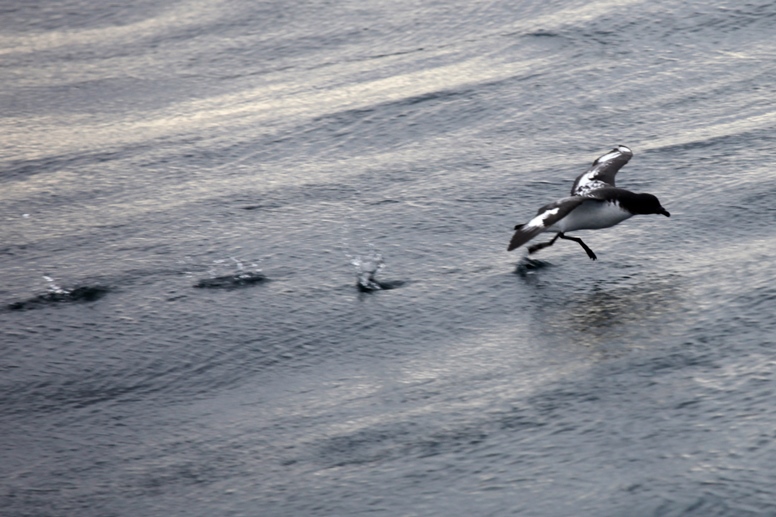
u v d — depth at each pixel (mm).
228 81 26781
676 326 14117
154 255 17938
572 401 12703
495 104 23219
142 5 33750
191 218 19281
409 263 16922
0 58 30297
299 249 17672
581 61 24922
